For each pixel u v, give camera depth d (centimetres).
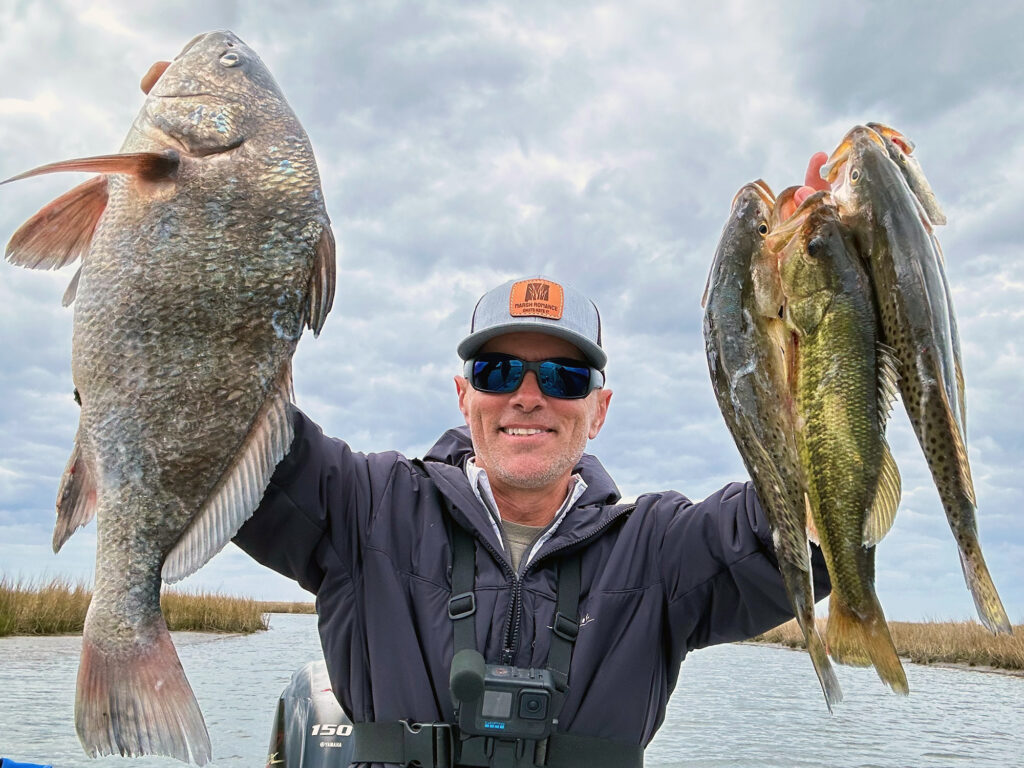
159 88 93
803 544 70
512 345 99
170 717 75
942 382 64
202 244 83
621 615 91
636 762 88
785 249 73
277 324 84
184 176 83
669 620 94
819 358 71
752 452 71
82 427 82
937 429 65
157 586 79
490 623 88
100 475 80
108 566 79
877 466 69
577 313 100
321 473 90
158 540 80
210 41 94
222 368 82
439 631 88
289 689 136
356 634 91
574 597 91
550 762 85
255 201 86
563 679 87
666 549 94
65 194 87
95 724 75
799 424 73
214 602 770
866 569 69
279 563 92
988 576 60
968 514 62
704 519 93
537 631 89
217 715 284
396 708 86
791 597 69
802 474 72
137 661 77
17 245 87
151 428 80
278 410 84
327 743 123
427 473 98
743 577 89
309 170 89
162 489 80
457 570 91
